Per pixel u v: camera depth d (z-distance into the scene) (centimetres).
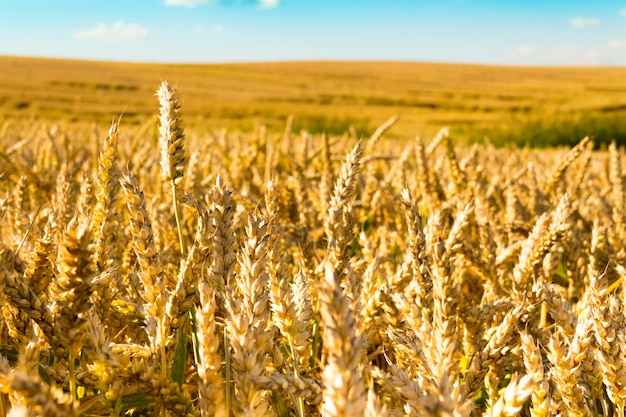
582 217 400
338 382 64
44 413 80
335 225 172
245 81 8756
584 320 133
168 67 10212
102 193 162
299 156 564
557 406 133
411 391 115
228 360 126
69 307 102
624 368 132
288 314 139
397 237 371
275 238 146
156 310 133
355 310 141
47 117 3481
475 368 150
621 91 8350
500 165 791
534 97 7569
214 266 142
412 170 564
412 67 11644
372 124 3866
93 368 113
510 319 152
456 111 6391
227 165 595
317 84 8788
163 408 130
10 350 141
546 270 200
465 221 175
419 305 170
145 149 533
